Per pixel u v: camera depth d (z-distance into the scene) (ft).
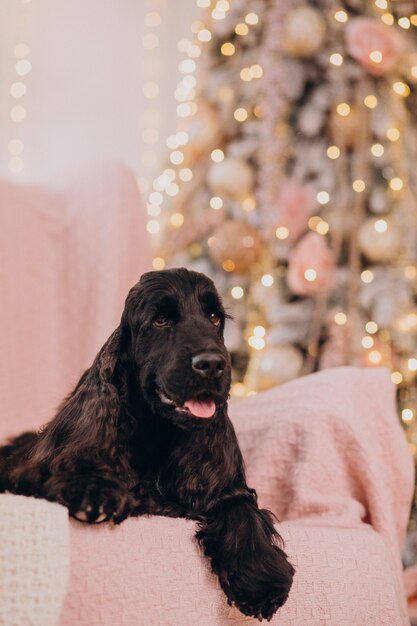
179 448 5.96
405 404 12.14
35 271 10.05
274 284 12.62
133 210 10.27
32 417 9.66
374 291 12.33
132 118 18.89
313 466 7.43
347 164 12.94
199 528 5.80
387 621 6.26
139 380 5.93
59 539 5.10
